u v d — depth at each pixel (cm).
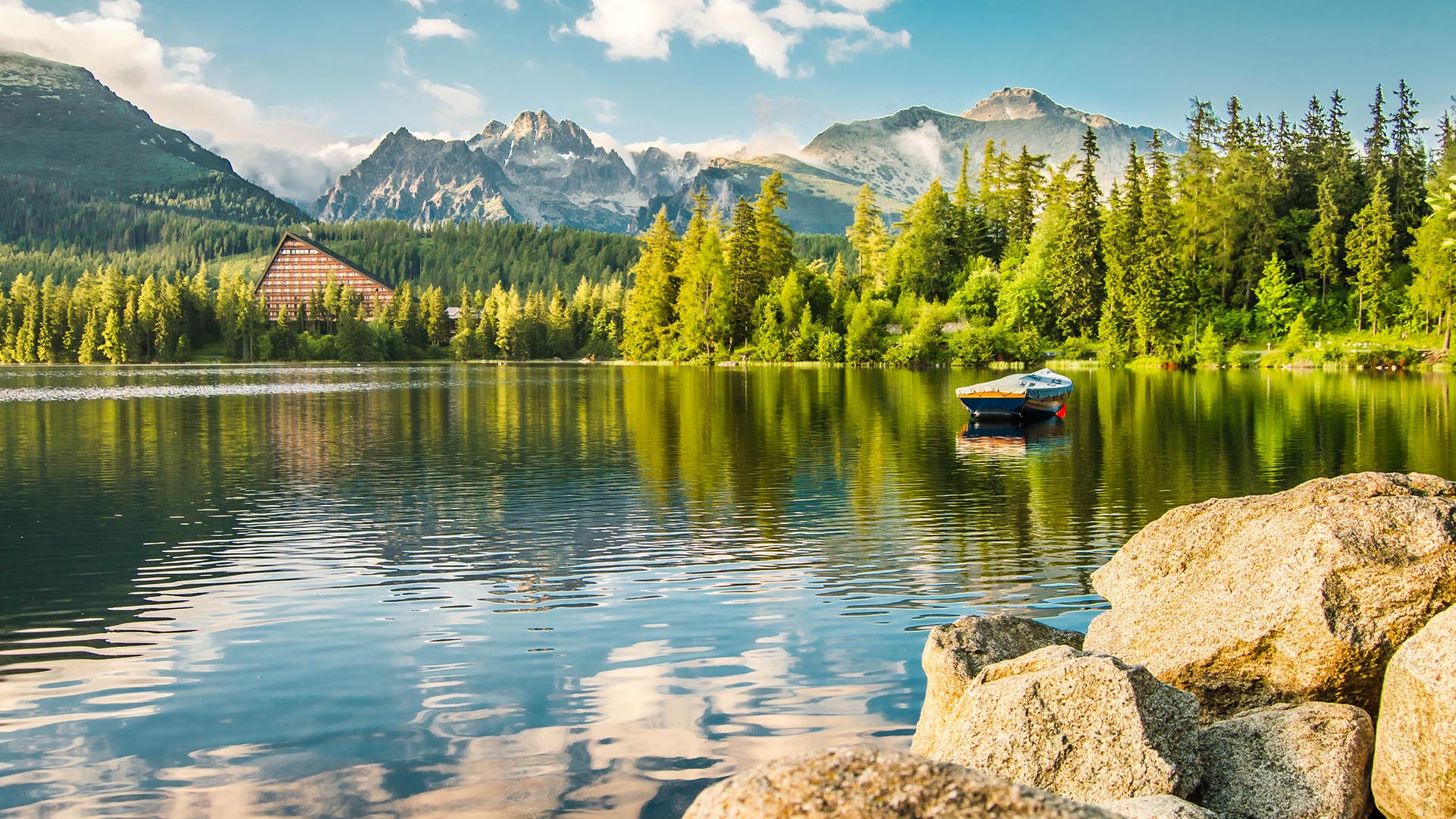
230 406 4875
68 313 15150
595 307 17050
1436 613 690
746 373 8425
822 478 2364
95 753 828
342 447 3016
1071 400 4900
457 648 1096
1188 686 757
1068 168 11681
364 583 1383
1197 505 943
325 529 1761
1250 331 9356
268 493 2155
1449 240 7288
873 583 1379
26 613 1238
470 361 16162
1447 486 837
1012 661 693
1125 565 922
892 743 838
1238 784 631
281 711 916
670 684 983
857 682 986
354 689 973
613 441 3150
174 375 9556
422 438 3272
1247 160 9794
